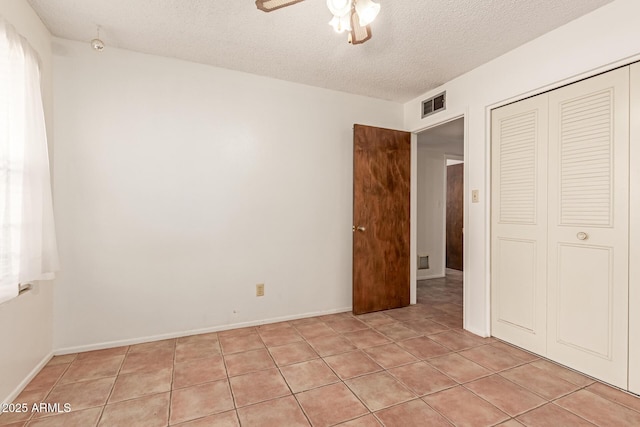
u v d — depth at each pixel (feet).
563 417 5.23
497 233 8.46
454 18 6.57
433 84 10.14
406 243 11.40
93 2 6.18
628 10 5.78
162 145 8.42
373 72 9.27
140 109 8.20
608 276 6.17
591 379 6.39
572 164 6.77
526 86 7.54
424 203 16.72
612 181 6.11
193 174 8.75
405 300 11.44
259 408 5.51
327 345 8.10
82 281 7.72
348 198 10.98
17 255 5.26
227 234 9.16
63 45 7.51
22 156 5.38
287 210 9.98
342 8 4.35
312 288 10.38
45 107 7.05
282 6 4.48
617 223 6.04
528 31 7.05
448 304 11.83
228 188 9.17
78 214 7.68
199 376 6.56
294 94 10.04
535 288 7.52
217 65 8.91
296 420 5.19
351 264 11.05
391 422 5.12
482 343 8.21
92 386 6.17
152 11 6.47
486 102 8.58
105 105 7.88
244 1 6.13
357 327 9.39
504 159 8.27
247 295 9.44
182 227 8.64
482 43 7.58
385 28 6.95
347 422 5.13
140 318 8.23
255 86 9.49
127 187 8.09
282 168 9.89
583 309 6.58
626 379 5.91
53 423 5.11
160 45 7.84
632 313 5.84
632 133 5.83
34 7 6.33
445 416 5.27
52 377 6.49
